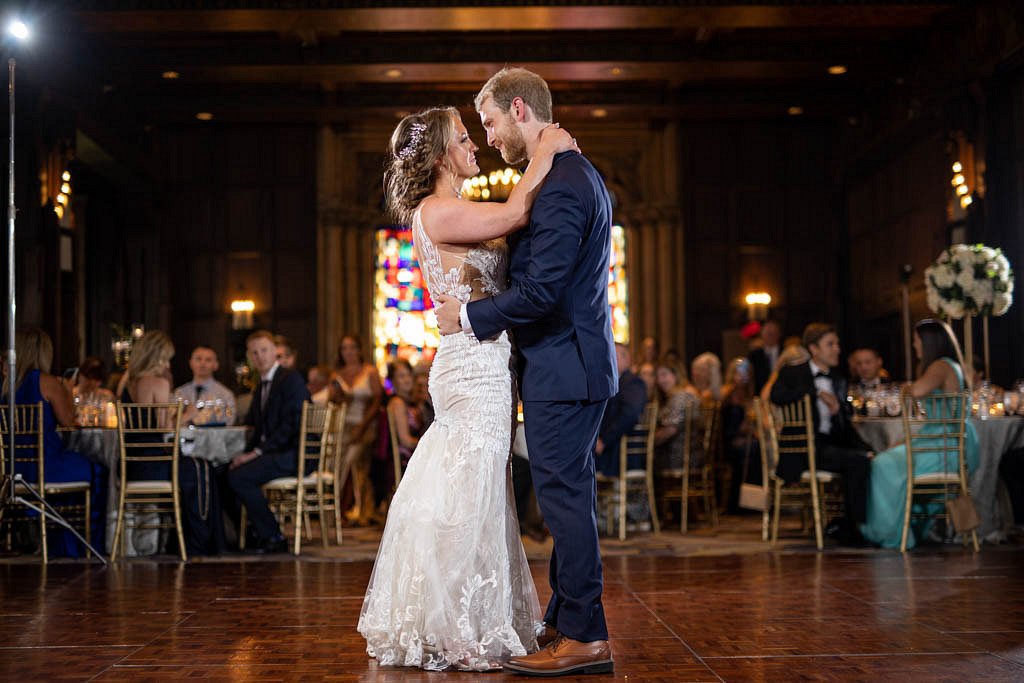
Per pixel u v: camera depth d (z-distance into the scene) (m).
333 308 14.05
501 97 3.17
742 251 14.53
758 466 9.51
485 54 12.28
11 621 3.94
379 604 3.21
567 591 3.00
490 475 3.16
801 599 4.30
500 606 3.09
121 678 2.97
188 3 10.59
